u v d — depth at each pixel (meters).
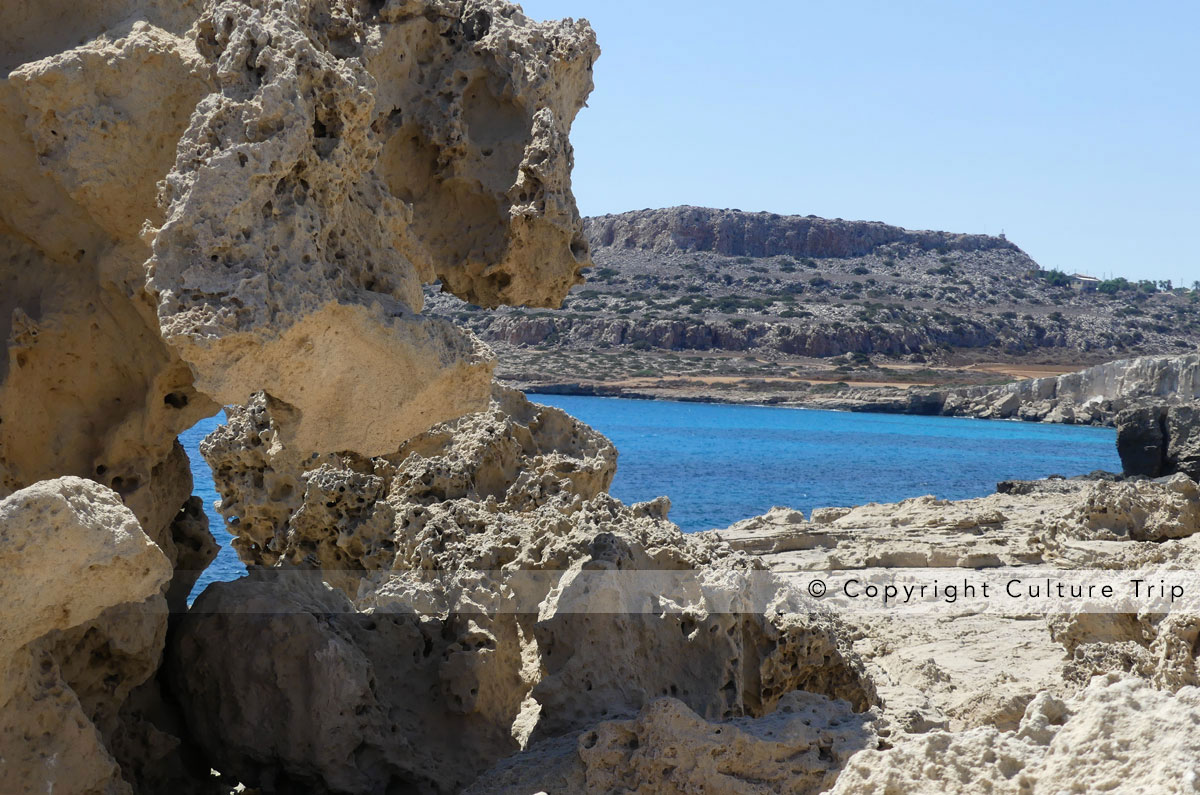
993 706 8.89
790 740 4.98
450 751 6.51
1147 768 3.40
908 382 150.88
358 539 8.76
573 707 6.07
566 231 7.07
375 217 5.85
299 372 5.27
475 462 9.73
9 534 4.28
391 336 5.51
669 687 6.27
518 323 158.12
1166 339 196.25
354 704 6.18
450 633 6.89
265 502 9.47
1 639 4.44
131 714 6.26
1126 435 39.22
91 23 6.02
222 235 5.02
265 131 5.18
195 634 6.34
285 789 6.26
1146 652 9.01
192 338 4.91
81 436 6.56
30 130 5.79
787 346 165.88
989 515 21.39
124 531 4.54
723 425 94.12
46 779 4.89
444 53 7.04
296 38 5.33
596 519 7.14
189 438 33.06
